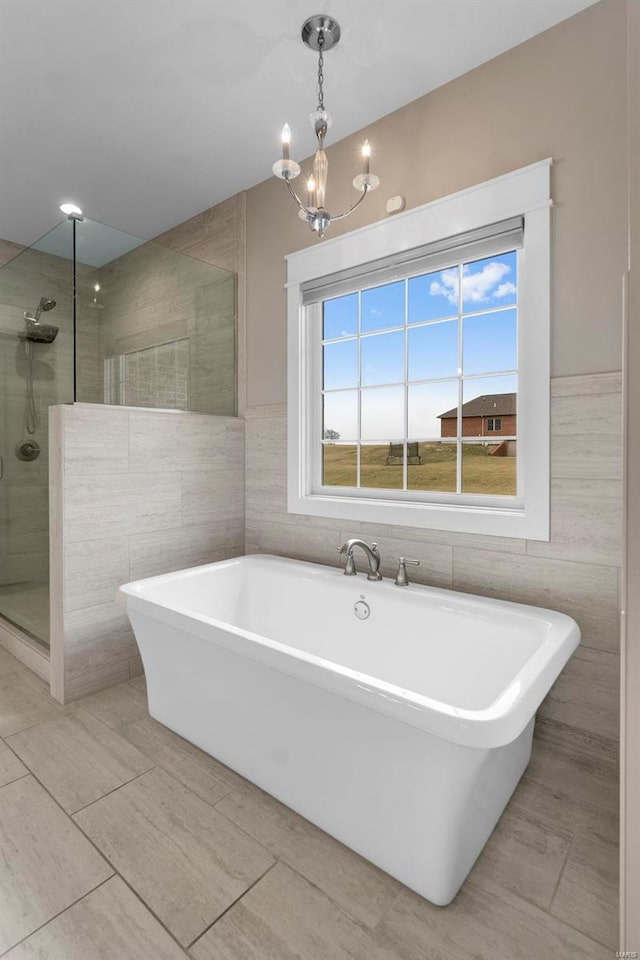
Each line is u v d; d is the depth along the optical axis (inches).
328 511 100.9
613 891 50.3
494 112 77.7
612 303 67.6
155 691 79.9
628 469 35.8
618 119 67.1
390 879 52.1
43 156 102.9
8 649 107.5
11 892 50.0
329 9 68.4
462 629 72.9
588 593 70.6
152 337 101.2
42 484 92.9
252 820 60.0
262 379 114.5
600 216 68.4
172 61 77.8
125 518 95.3
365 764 52.5
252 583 100.0
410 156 87.4
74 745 74.5
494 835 57.6
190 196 118.9
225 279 117.3
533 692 48.6
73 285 89.1
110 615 93.0
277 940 45.4
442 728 43.4
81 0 67.1
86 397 90.2
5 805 62.0
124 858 54.2
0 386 105.4
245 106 88.0
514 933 46.1
